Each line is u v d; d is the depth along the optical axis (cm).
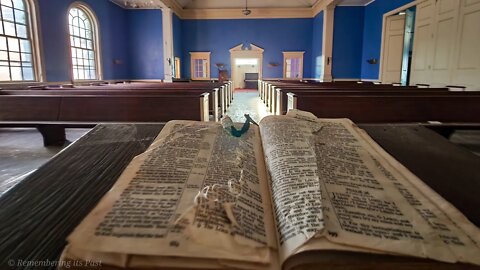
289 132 101
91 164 90
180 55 1344
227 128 106
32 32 715
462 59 579
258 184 76
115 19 1135
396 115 320
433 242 57
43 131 368
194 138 99
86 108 336
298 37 1348
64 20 826
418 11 736
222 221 58
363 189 73
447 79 622
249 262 52
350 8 1167
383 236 58
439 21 648
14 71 673
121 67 1191
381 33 998
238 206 63
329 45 1133
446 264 54
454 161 93
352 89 489
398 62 948
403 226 61
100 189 77
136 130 117
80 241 53
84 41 961
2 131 467
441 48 642
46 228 62
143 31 1238
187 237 54
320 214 61
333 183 75
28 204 70
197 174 77
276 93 496
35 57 726
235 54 1371
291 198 67
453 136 432
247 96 1301
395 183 77
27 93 426
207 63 1380
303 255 53
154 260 52
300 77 1372
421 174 86
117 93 427
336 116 320
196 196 63
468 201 73
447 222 62
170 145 94
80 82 900
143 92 435
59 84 789
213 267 52
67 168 88
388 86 609
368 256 54
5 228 62
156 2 1051
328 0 1070
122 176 76
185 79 1277
